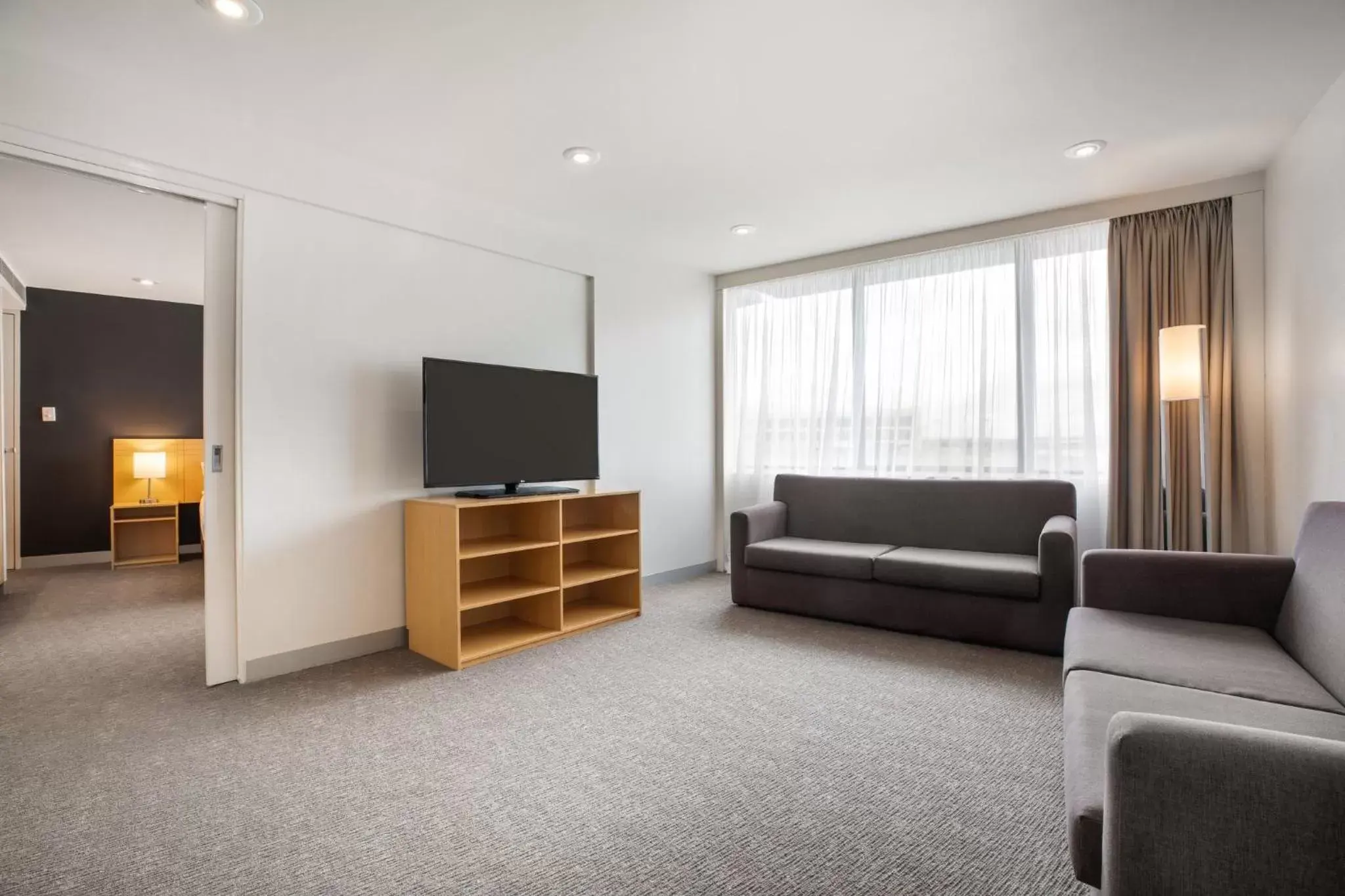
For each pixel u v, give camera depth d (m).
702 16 2.10
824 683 2.82
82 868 1.60
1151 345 3.55
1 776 2.04
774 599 3.93
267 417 2.92
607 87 2.53
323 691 2.74
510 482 3.56
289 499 2.99
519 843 1.70
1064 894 1.50
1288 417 3.00
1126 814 0.98
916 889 1.52
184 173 2.69
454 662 3.01
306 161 3.03
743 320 5.18
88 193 3.44
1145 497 3.55
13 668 3.03
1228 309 3.36
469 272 3.70
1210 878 0.93
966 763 2.11
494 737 2.31
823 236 4.31
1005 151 3.08
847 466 4.64
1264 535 3.26
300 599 3.02
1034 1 2.03
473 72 2.43
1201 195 3.43
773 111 2.71
